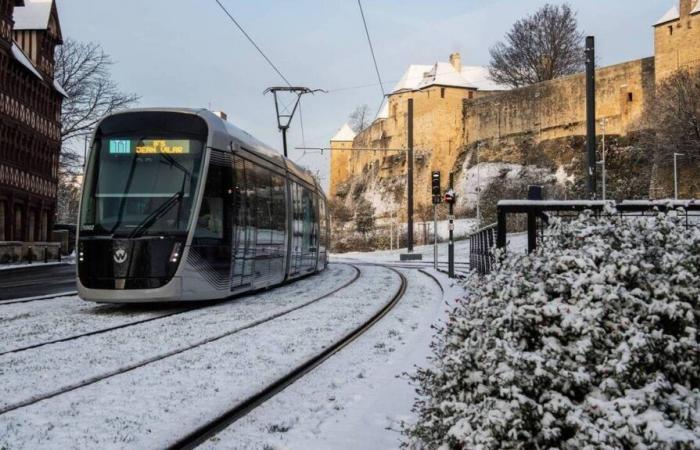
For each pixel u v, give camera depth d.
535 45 84.75
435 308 13.45
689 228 3.91
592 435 2.86
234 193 14.09
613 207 4.14
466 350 3.40
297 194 20.16
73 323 11.11
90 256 12.64
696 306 3.35
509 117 78.69
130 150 13.07
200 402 5.93
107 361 7.76
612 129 68.56
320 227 24.89
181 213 12.74
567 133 72.69
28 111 46.19
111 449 4.63
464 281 4.28
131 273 12.46
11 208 43.34
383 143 95.38
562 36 83.44
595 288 3.31
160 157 13.02
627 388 3.05
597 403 3.01
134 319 11.66
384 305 13.94
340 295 16.31
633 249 3.56
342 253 64.50
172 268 12.48
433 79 89.69
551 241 3.96
